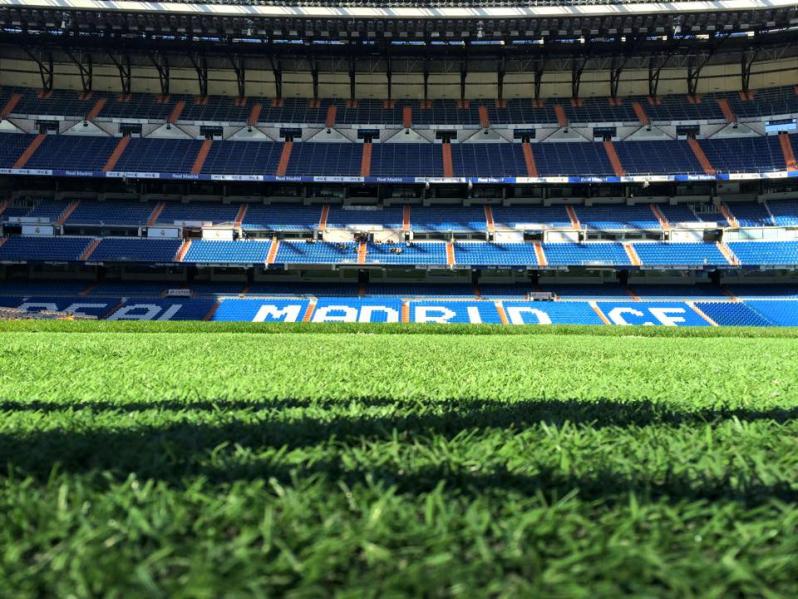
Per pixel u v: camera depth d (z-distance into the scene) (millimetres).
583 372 5383
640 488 1412
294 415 2475
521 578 965
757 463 1606
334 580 979
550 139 40938
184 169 37562
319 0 35781
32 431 2117
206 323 20781
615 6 35094
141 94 42125
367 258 35188
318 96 43750
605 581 932
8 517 1204
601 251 35406
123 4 35031
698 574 964
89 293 33188
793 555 1018
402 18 36156
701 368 6098
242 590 901
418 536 1102
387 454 1697
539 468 1561
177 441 1897
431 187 40125
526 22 36562
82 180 38125
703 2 34500
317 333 20172
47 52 40000
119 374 4816
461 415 2465
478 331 21328
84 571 945
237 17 36125
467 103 43438
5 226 34719
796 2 33812
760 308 32000
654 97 42500
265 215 38156
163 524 1134
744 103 40844
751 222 35875
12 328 18750
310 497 1299
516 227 36875
